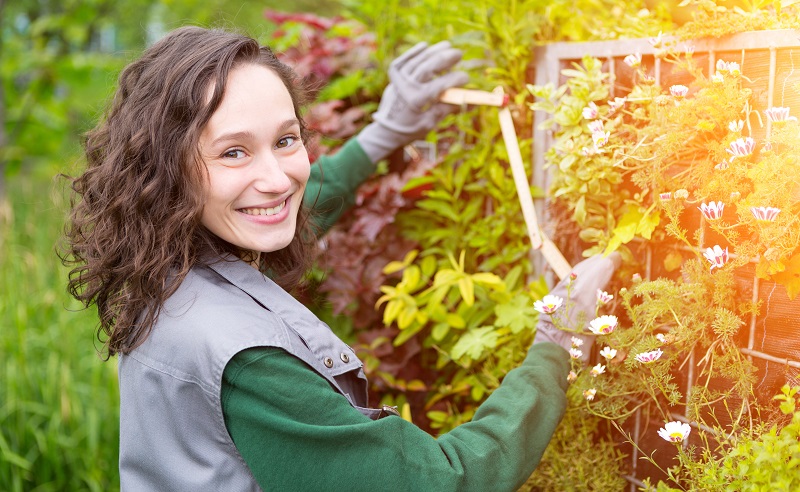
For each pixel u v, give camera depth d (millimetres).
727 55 1233
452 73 1641
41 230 3662
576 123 1394
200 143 1028
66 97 4902
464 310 1802
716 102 1174
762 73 1178
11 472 2438
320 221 1698
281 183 1050
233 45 1052
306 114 2021
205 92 1021
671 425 1164
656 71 1325
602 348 1430
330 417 983
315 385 997
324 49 2119
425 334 1947
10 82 4773
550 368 1253
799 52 1125
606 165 1321
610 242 1351
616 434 1456
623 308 1412
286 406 972
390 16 2057
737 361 1190
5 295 2967
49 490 2434
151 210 1062
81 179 1162
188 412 1012
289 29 2230
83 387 2648
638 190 1360
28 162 5336
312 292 2008
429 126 1683
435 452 1016
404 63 1683
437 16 1945
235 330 997
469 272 1890
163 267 1042
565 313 1304
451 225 1924
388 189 1874
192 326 1016
